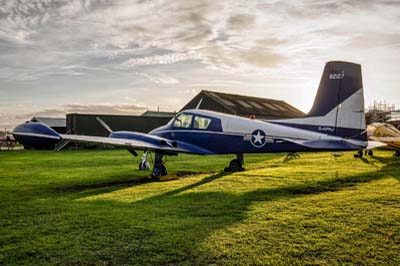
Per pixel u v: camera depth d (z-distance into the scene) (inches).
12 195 333.7
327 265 155.3
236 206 271.0
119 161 718.5
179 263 158.1
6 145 1416.1
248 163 647.1
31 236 197.0
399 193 319.3
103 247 178.5
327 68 427.5
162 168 467.5
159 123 1428.4
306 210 254.4
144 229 208.5
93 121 1309.1
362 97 413.1
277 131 434.6
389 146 751.7
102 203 288.4
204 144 473.1
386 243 181.8
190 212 252.1
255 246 178.2
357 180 408.8
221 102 1571.1
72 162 697.6
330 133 422.0
